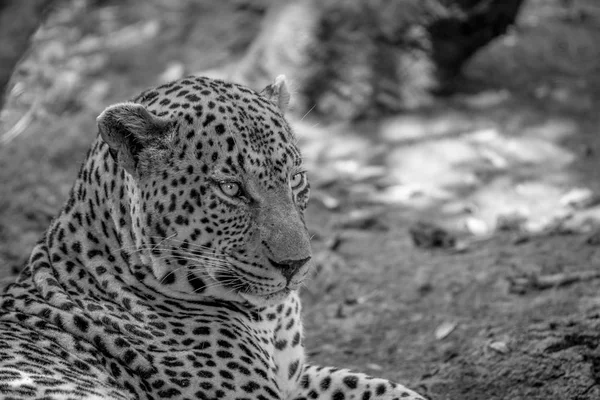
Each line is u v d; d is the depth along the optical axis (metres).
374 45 15.96
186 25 18.55
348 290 11.55
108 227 7.39
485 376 9.11
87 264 7.41
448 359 9.62
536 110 16.17
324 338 10.62
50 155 14.59
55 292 7.23
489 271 11.23
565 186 14.18
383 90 16.09
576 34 18.50
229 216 7.06
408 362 9.80
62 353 6.80
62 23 18.88
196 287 7.31
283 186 7.21
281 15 16.20
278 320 7.78
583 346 9.09
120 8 19.39
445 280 11.27
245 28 18.20
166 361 6.97
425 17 15.76
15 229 13.04
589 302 10.06
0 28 14.20
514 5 15.90
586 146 15.16
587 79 17.17
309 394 7.95
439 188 14.34
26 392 5.96
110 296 7.29
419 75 16.20
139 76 17.31
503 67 17.38
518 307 10.28
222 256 7.14
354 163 14.98
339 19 15.88
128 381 6.92
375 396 7.77
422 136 15.50
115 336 6.97
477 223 13.34
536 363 9.03
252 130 7.12
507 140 15.31
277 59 16.02
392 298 11.16
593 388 8.73
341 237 12.98
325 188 14.42
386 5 15.88
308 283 11.80
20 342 6.70
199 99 7.13
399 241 12.81
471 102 16.33
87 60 17.75
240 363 7.15
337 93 15.98
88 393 6.25
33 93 17.11
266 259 7.08
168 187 7.02
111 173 7.37
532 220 13.41
